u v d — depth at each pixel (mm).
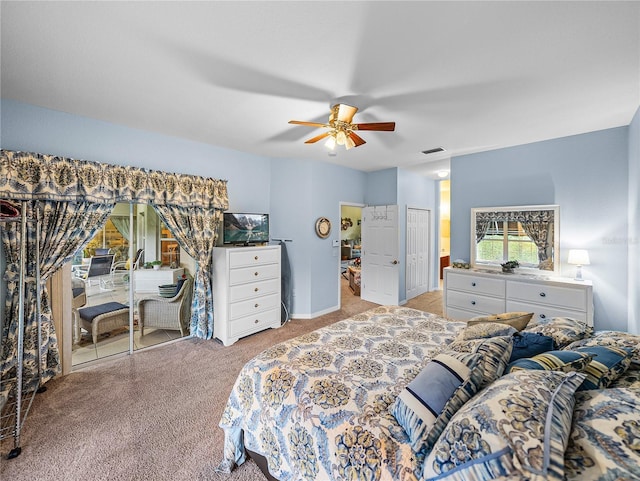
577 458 769
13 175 2320
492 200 3980
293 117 2828
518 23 1525
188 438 1935
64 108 2623
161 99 2441
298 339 2111
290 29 1582
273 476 1472
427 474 901
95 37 1646
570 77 2078
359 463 1120
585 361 1152
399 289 5273
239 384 1770
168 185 3275
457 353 1362
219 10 1442
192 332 3752
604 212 3178
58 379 2676
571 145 3363
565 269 3436
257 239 4055
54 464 1706
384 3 1392
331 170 4906
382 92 2295
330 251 4918
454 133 3273
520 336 1549
